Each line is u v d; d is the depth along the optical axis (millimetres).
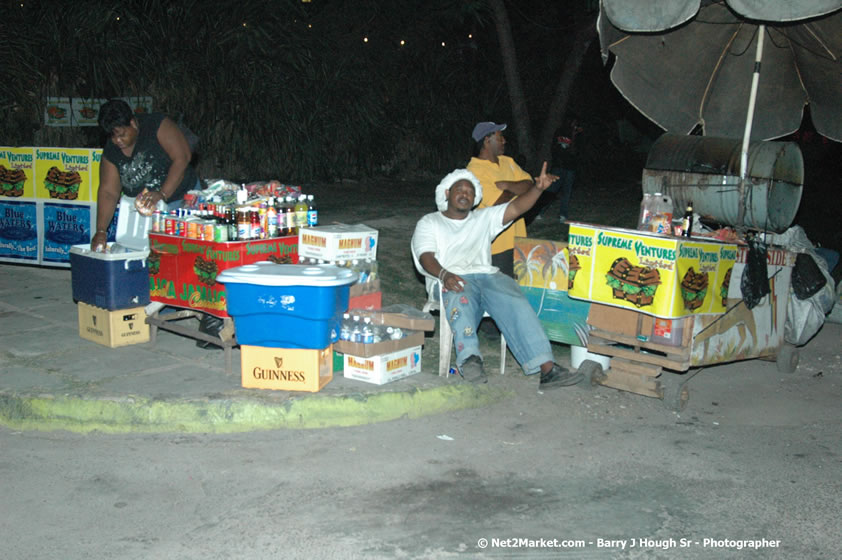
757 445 4848
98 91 12031
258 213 5504
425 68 17062
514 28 18297
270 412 4902
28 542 3559
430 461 4508
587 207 12273
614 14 5324
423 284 8016
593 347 5664
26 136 11695
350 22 16047
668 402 5391
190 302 5570
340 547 3562
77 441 4715
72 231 8039
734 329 5699
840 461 4617
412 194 13586
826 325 7641
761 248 5684
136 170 6039
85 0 12180
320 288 4867
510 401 5520
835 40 5727
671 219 5430
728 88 6617
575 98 18859
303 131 14094
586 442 4844
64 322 6574
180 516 3820
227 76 13367
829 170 16516
